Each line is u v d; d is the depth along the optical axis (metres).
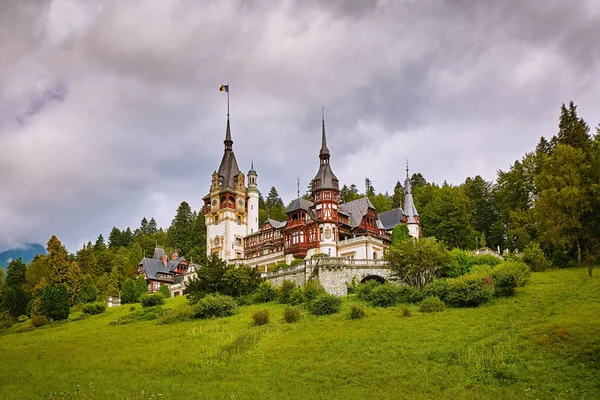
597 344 36.94
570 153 54.25
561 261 68.12
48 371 45.16
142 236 178.88
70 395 37.12
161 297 83.44
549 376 34.44
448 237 100.12
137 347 52.69
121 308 85.56
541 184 56.19
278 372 40.97
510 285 55.78
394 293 60.41
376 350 43.84
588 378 33.09
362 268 69.94
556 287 55.19
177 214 175.62
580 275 58.72
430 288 59.38
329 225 91.44
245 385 38.12
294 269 72.88
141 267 124.62
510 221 89.06
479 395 33.25
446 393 34.22
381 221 103.50
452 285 57.09
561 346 38.19
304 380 38.75
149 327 63.88
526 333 42.22
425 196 124.00
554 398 31.47
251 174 121.00
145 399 35.41
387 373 38.75
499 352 39.19
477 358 38.72
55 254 101.50
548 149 86.38
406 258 65.06
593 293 50.16
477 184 110.31
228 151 120.81
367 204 98.56
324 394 35.44
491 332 44.53
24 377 43.56
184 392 36.88
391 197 146.00
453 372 37.53
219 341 51.31
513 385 34.22
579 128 78.56
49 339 63.88
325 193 93.00
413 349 43.19
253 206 118.88
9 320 83.12
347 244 89.94
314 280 68.19
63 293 83.25
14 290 94.12
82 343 57.97
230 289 72.69
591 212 46.97
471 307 54.41
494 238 98.81
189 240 151.62
